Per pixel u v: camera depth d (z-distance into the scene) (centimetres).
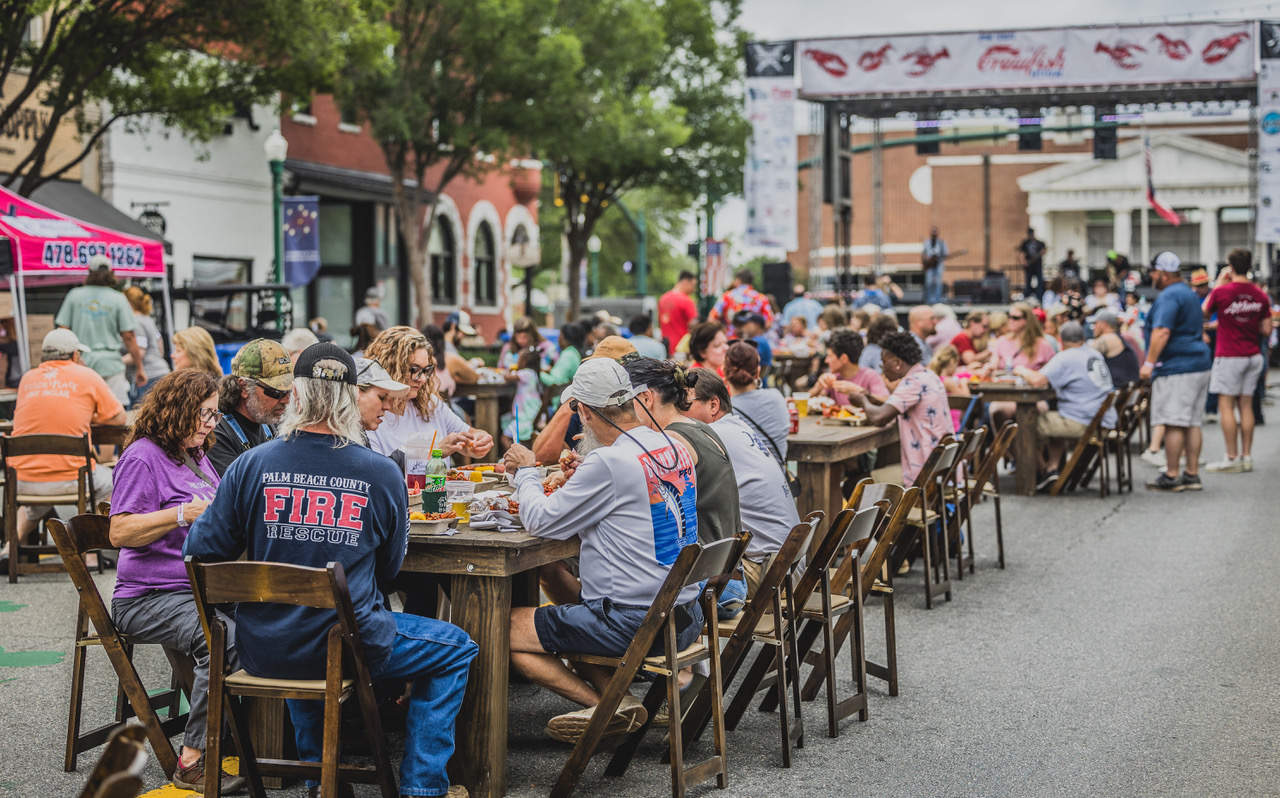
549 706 548
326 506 391
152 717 439
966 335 1438
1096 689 573
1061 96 2597
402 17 2164
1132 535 968
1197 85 2522
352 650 374
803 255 5375
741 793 445
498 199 3184
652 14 2552
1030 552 908
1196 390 1180
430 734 412
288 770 388
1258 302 1288
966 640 664
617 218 6638
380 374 459
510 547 423
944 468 750
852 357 936
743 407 682
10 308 1642
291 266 1952
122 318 1151
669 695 421
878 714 539
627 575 437
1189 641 655
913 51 2509
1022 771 468
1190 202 4931
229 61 1806
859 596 527
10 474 793
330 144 2516
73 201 1842
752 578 539
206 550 396
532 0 2134
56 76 1616
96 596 429
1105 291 2070
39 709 527
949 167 5178
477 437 589
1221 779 458
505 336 2362
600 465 434
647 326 1343
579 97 2236
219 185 2197
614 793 444
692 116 2986
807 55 2530
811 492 777
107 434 834
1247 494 1157
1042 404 1190
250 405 500
